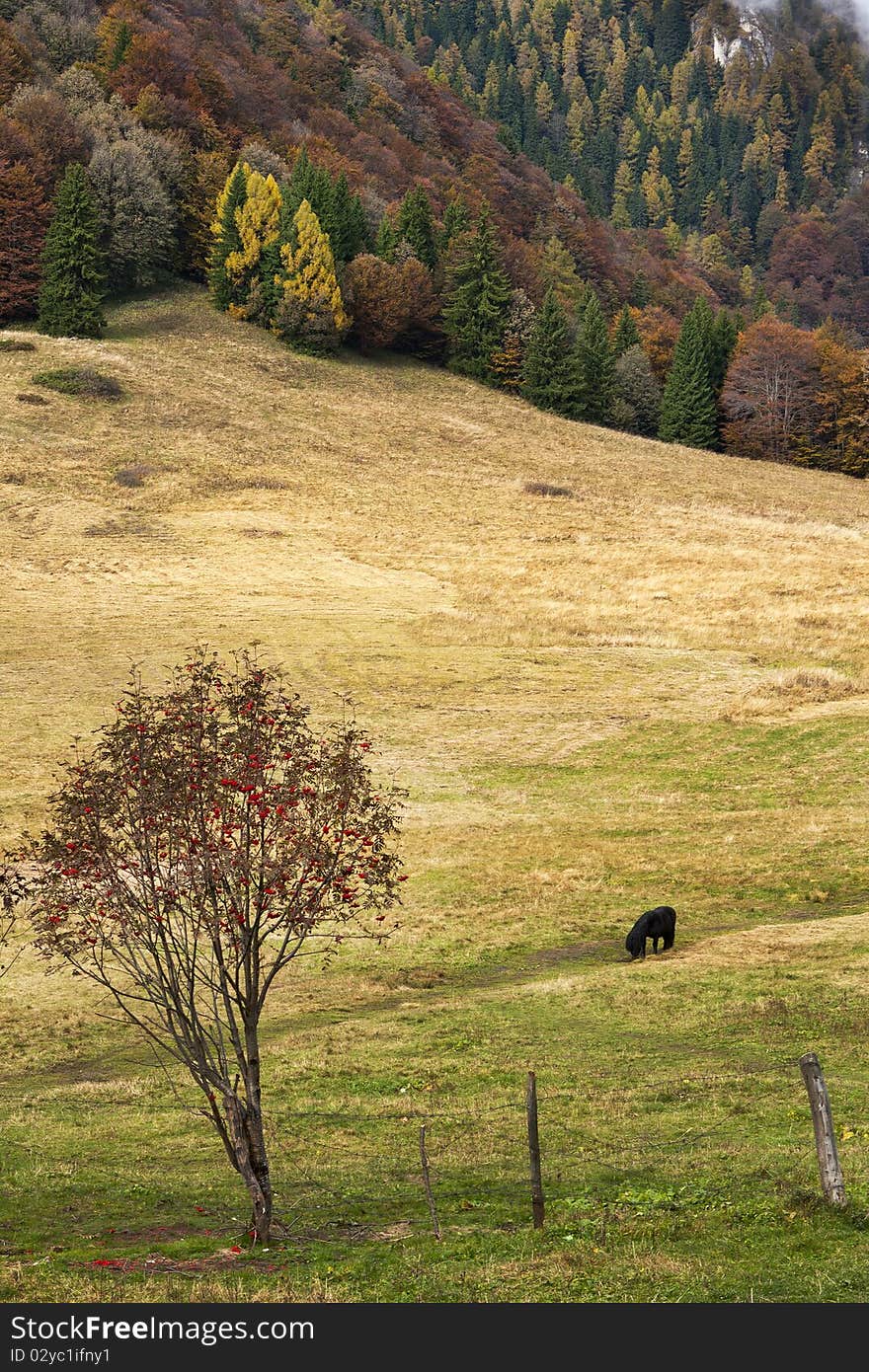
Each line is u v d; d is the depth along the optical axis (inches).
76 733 2020.2
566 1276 455.2
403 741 2053.4
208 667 567.2
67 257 4953.3
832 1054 796.6
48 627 2583.7
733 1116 677.9
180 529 3376.0
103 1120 788.6
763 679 2369.6
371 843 545.6
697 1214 513.0
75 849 523.2
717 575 3161.9
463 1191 590.9
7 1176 666.8
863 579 3137.3
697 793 1831.9
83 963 1230.3
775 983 1001.5
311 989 1139.9
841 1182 496.7
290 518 3548.2
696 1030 895.1
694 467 4869.6
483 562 3267.7
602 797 1835.6
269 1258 506.6
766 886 1396.4
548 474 4372.5
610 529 3686.0
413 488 3996.1
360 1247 517.7
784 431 5452.8
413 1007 1053.8
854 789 1772.9
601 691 2315.5
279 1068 883.4
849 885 1366.9
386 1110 762.2
